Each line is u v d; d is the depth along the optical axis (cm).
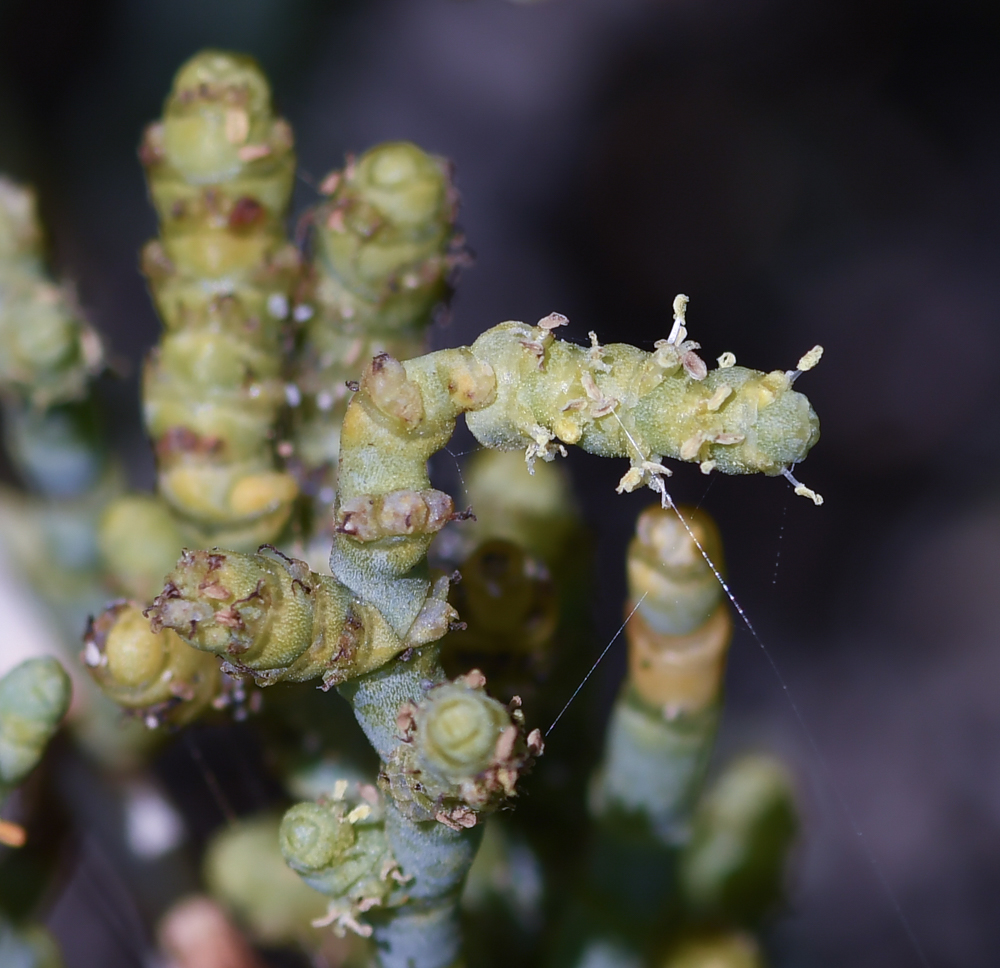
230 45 35
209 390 16
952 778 30
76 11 33
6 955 17
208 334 16
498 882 17
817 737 31
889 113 39
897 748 31
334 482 17
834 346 36
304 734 17
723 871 18
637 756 16
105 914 20
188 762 21
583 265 37
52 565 18
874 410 35
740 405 14
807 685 32
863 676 32
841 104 39
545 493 18
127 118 34
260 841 17
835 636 33
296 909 17
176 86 16
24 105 33
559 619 17
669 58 40
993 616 32
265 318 16
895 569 34
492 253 37
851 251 38
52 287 17
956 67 39
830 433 35
